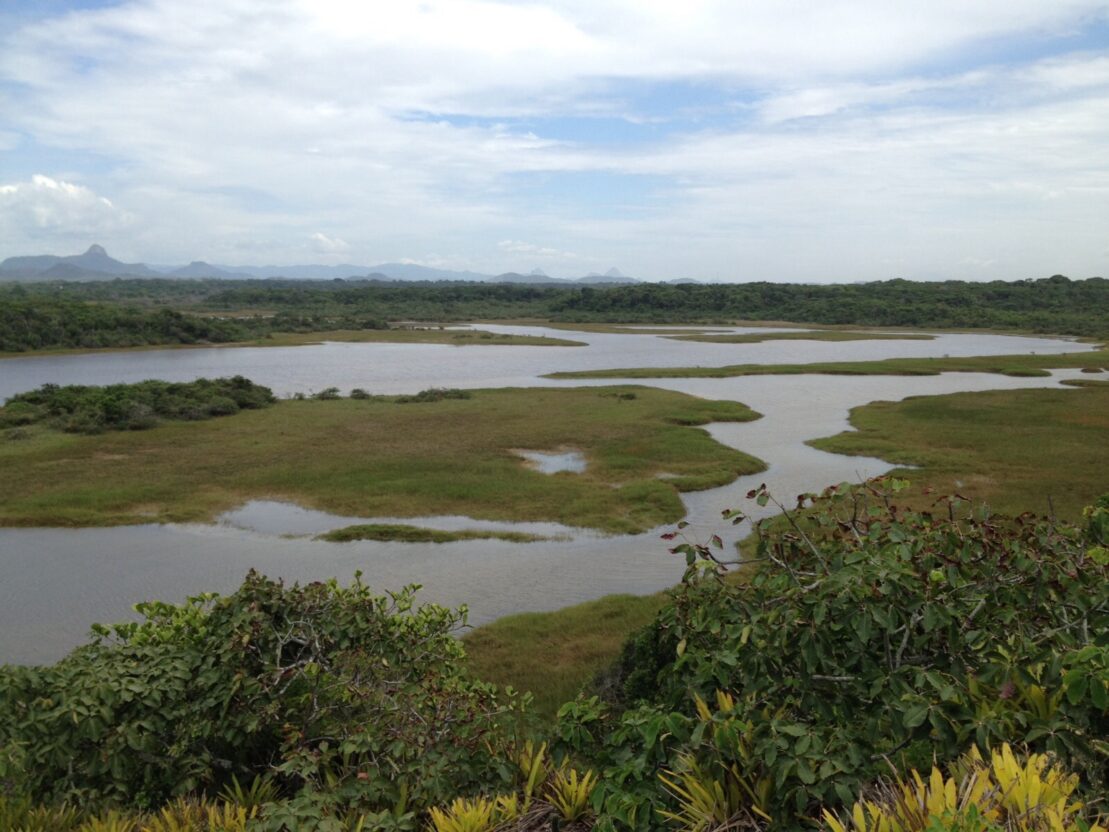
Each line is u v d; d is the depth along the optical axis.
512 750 4.63
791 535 4.68
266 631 5.37
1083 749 3.14
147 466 23.28
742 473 22.42
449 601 13.59
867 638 3.66
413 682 5.42
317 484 21.20
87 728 4.62
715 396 38.38
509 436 27.38
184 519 18.41
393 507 19.25
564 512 18.81
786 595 4.05
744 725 3.44
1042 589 4.12
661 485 20.67
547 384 43.91
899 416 31.00
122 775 4.62
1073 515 17.64
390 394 40.28
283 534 17.38
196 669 5.25
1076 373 46.62
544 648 11.25
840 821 3.03
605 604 12.86
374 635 5.61
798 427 29.70
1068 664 3.39
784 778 3.13
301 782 4.84
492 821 3.85
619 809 3.47
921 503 18.33
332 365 54.50
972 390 39.78
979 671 3.76
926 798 2.79
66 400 31.84
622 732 3.88
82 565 15.46
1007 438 26.23
